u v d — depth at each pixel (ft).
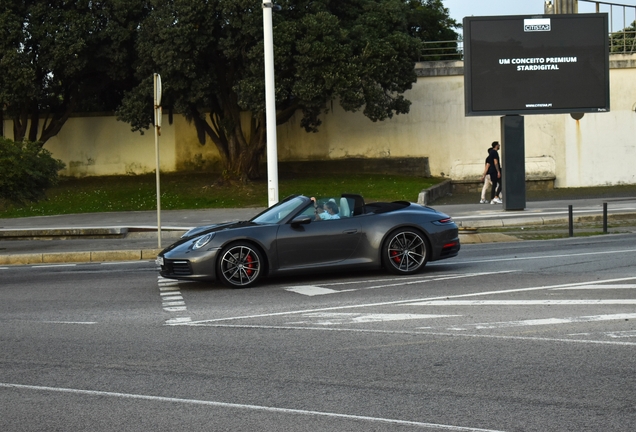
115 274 43.29
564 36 70.33
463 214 71.72
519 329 25.22
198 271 35.73
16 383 20.49
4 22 100.48
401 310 29.04
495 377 19.71
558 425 15.97
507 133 72.74
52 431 16.46
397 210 38.70
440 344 23.48
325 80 98.68
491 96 70.59
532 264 40.55
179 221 74.74
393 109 112.06
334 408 17.52
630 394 17.95
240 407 17.78
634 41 122.93
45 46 102.17
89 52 106.42
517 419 16.40
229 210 86.17
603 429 15.66
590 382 19.01
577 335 24.11
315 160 125.80
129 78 116.57
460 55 128.88
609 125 119.44
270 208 39.63
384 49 102.17
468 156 122.62
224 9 95.40
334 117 124.88
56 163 61.05
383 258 37.40
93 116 126.62
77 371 21.57
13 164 56.65
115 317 29.78
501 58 70.33
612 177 119.85
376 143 124.26
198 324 27.78
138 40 103.50
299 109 125.49
